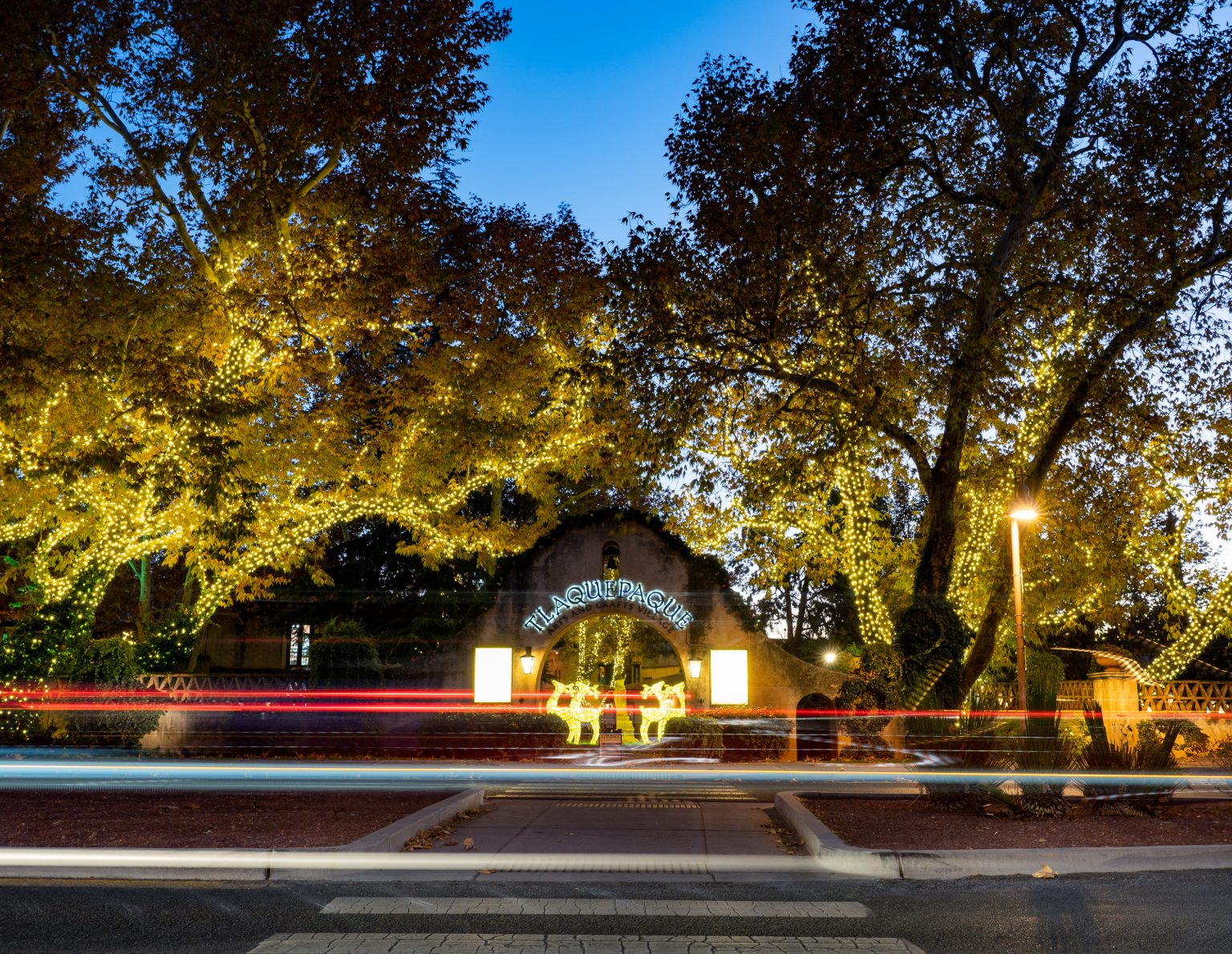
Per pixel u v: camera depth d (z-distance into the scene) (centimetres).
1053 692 1435
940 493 1939
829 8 1844
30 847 1042
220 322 2627
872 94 1830
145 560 4056
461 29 2341
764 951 708
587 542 2728
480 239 2717
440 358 2734
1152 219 1758
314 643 2655
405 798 1548
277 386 2911
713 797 1738
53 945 709
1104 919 806
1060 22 1812
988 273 1767
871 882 984
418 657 2666
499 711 2558
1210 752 2541
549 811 1488
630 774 2111
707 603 2697
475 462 3088
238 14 2230
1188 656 3014
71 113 2264
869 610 2725
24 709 2270
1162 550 3081
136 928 761
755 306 1862
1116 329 1861
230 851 1007
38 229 1902
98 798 1526
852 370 1881
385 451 3045
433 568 3534
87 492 2597
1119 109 1773
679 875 1015
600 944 724
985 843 1105
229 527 2341
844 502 2777
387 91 2288
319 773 2053
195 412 2128
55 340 2005
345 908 844
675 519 3206
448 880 976
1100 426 2027
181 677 2578
